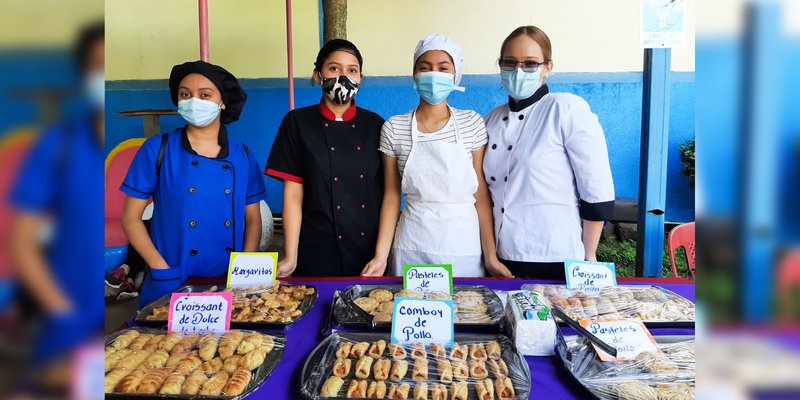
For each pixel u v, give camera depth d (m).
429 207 2.03
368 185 2.15
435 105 2.02
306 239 2.19
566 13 5.17
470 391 1.08
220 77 1.92
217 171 1.94
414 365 1.17
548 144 1.97
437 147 1.96
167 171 1.89
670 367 1.12
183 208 1.88
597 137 1.94
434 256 2.01
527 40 1.93
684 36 2.75
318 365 1.17
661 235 3.01
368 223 2.16
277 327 1.41
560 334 1.24
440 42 1.93
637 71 5.16
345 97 2.03
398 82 5.40
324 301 1.64
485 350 1.24
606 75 5.19
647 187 2.98
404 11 5.30
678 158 5.13
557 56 5.25
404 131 2.06
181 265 1.88
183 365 1.15
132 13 5.52
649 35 2.74
